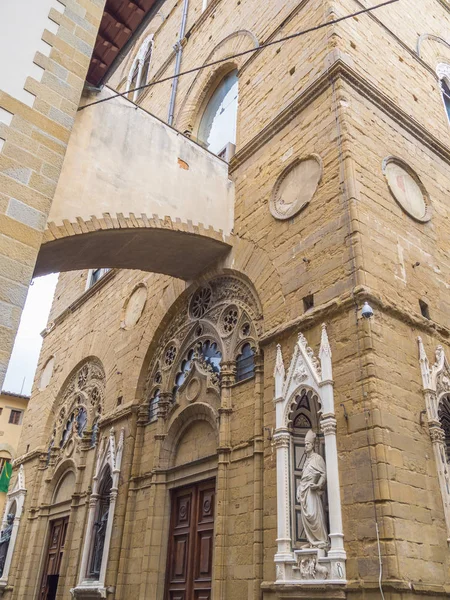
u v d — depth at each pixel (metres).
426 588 7.89
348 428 9.23
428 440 9.55
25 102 9.68
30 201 9.17
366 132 12.52
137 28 12.91
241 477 11.70
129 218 12.65
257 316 13.02
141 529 14.30
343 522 8.70
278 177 13.68
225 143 18.02
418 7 18.67
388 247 11.23
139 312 18.52
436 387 10.25
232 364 13.30
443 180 14.36
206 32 21.45
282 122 14.28
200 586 12.06
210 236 14.14
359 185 11.46
